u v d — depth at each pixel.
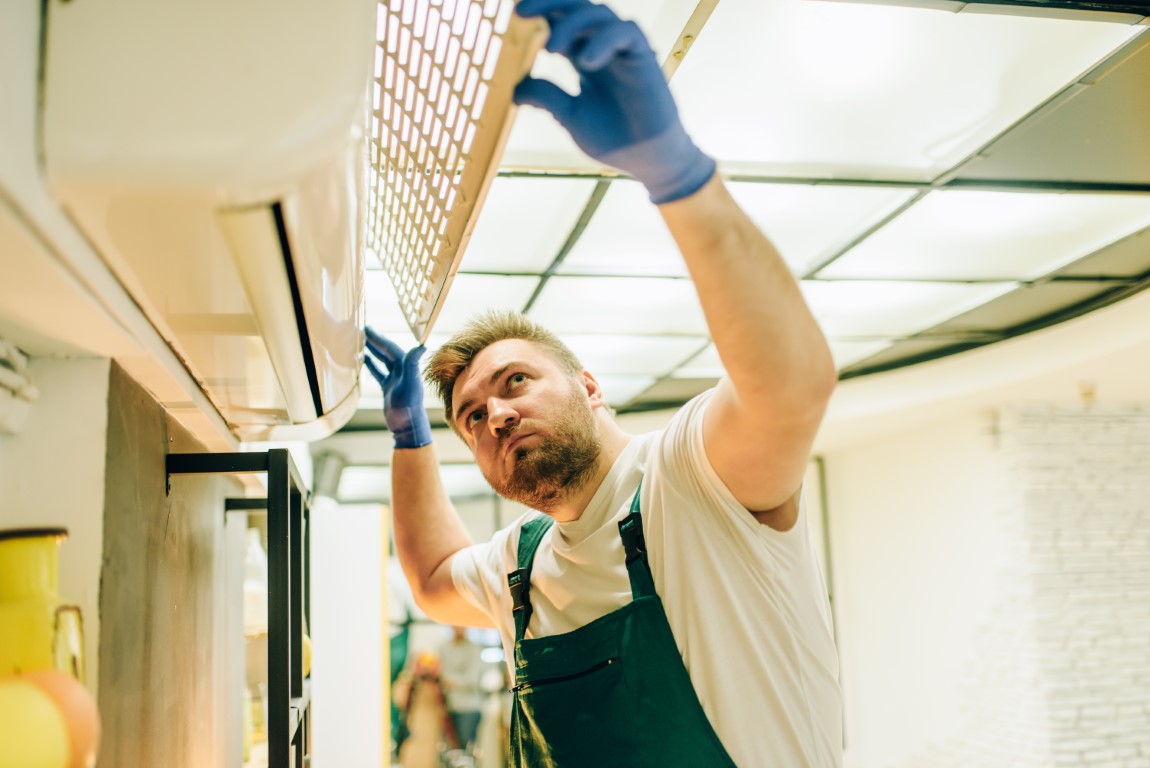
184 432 1.17
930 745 4.88
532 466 1.13
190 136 0.47
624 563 1.13
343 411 1.33
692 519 1.05
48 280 0.57
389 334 3.38
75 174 0.47
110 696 0.79
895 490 5.31
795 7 1.50
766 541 1.04
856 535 5.73
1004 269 2.98
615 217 2.37
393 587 6.25
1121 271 3.03
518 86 0.64
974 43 1.64
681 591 1.05
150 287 0.65
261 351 0.85
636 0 1.45
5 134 0.43
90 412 0.78
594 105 0.64
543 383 1.18
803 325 0.78
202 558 1.35
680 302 3.17
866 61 1.68
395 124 0.85
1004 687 4.30
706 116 1.88
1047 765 3.98
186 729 1.20
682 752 0.99
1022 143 2.04
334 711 2.90
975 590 4.55
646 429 5.40
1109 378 3.86
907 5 1.49
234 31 0.49
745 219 0.73
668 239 2.54
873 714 5.46
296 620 1.35
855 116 1.90
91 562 0.76
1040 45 1.65
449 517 1.63
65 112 0.47
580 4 0.58
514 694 1.26
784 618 1.03
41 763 0.52
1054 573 4.19
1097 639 4.16
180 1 0.49
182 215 0.51
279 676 1.01
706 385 4.71
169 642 1.07
